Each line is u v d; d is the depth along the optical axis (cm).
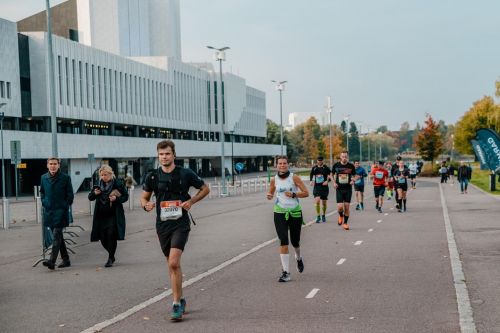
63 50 5709
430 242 1365
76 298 842
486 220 1883
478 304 748
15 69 5125
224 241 1459
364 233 1570
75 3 8475
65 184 1118
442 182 5519
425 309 726
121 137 6353
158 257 1226
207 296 827
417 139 8375
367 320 678
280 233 930
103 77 6638
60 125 6075
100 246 1438
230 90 10281
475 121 10869
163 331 653
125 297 840
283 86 6919
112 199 1105
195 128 9531
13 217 2570
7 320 724
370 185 5366
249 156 11806
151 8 11412
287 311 728
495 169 3011
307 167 15388
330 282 907
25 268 1133
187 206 728
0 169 4872
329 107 8438
